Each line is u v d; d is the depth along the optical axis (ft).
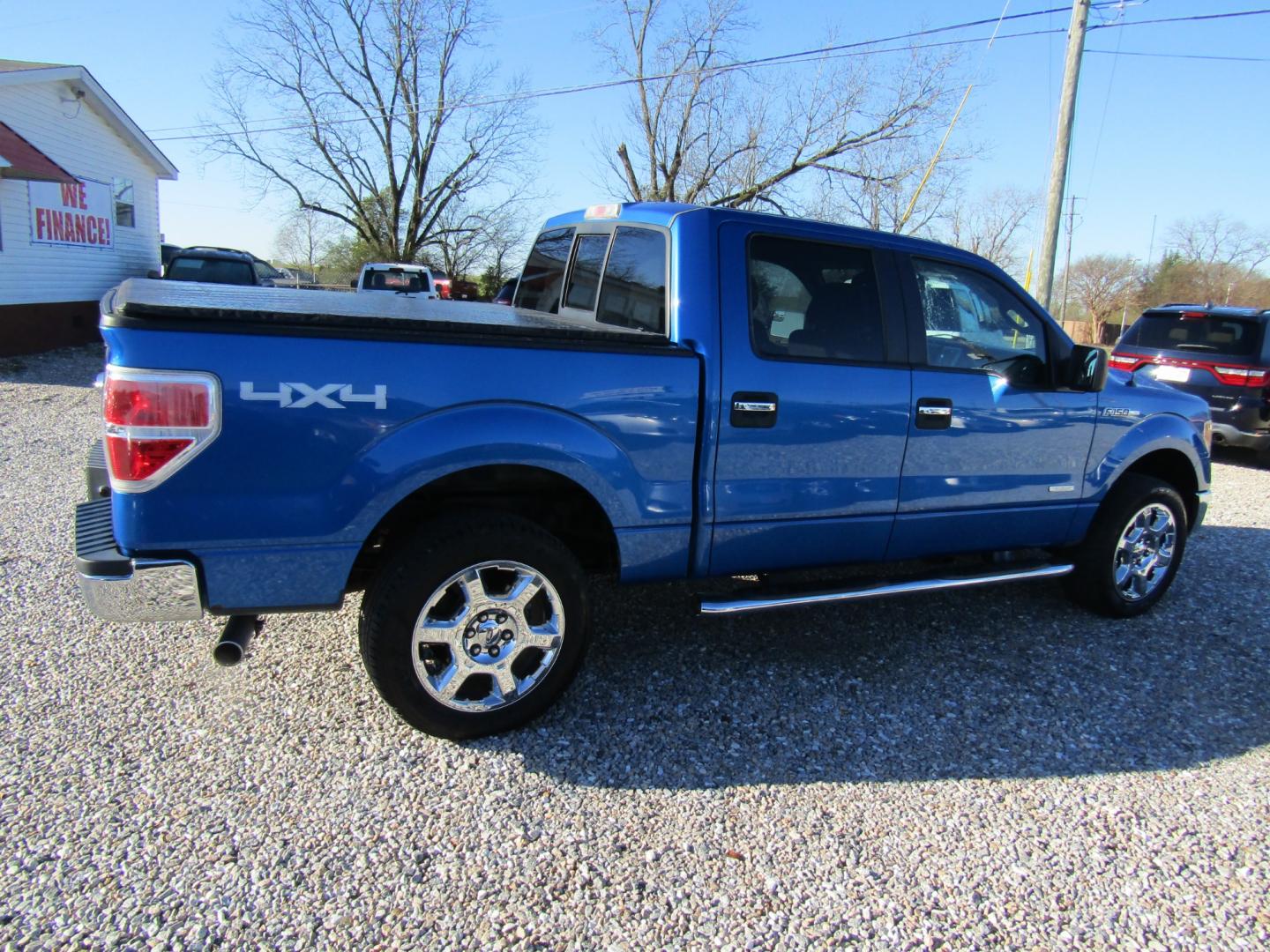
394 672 9.67
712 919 7.70
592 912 7.71
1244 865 8.69
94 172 57.16
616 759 10.17
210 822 8.65
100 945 7.03
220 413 8.53
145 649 12.34
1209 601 16.40
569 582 10.40
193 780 9.34
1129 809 9.59
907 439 12.31
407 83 108.88
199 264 54.19
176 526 8.64
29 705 10.69
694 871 8.32
